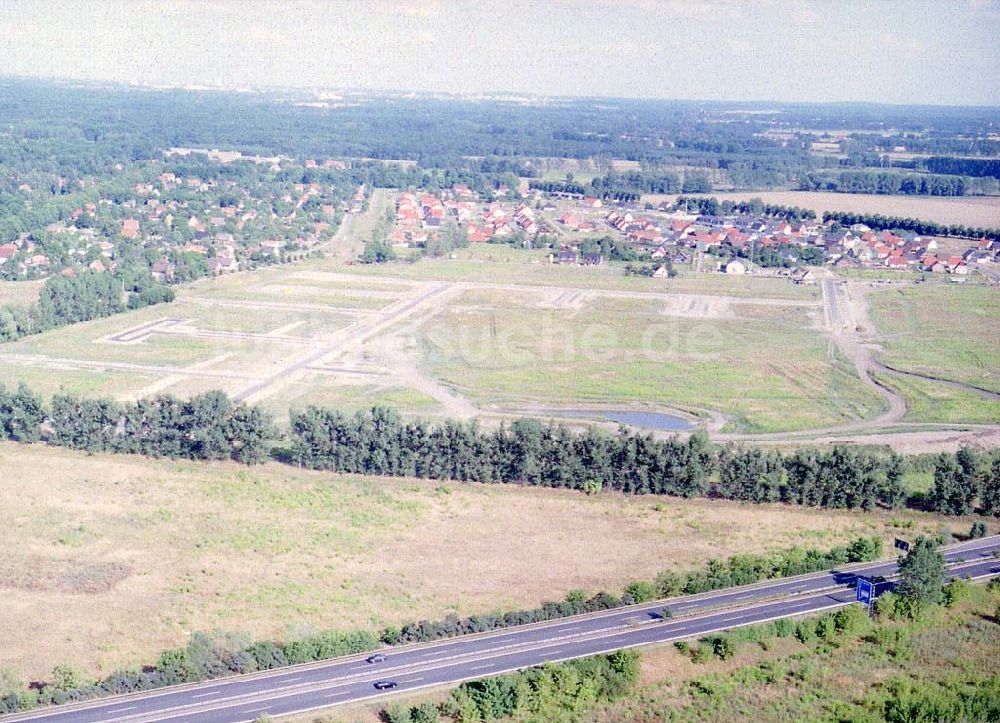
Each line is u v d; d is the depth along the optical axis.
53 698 78.12
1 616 92.12
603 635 90.31
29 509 116.75
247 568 102.75
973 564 108.69
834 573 104.44
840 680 84.94
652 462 127.44
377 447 131.62
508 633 90.50
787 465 127.19
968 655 89.62
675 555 108.94
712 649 88.25
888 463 128.12
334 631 88.81
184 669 81.81
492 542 111.06
